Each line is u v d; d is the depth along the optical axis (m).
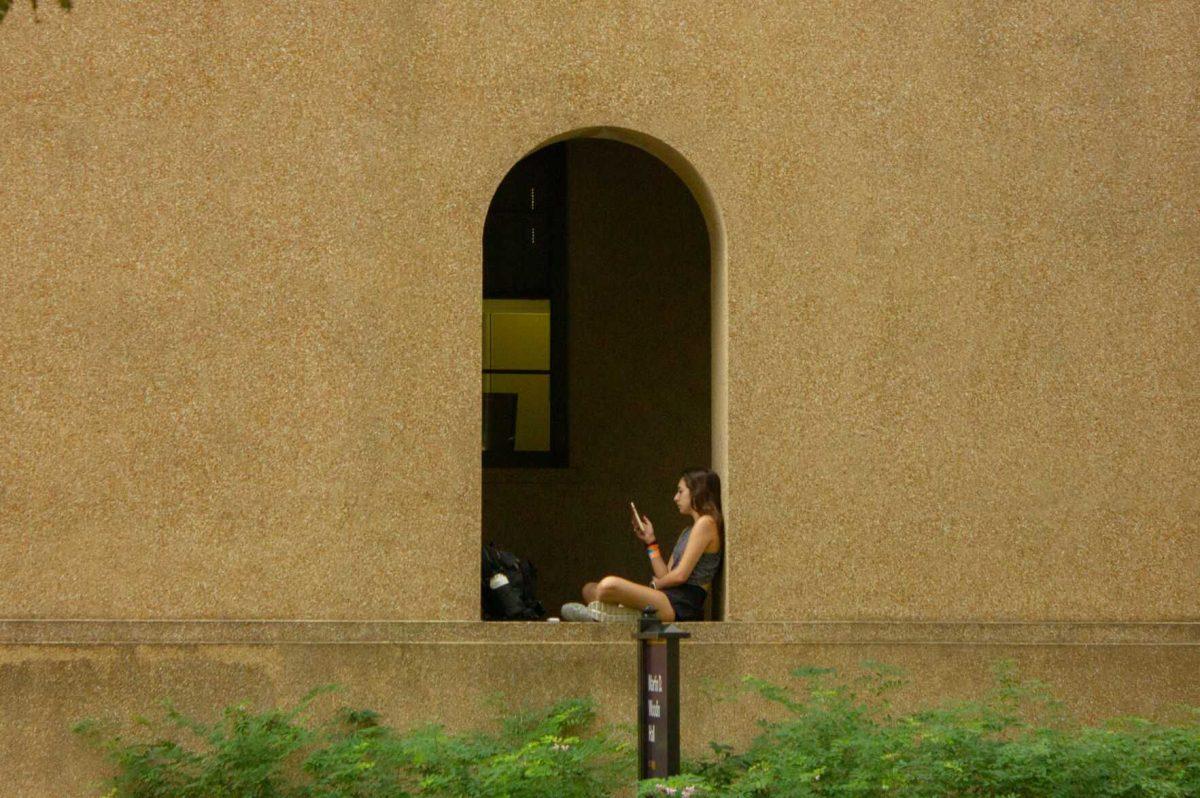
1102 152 12.88
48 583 11.49
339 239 11.99
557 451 17.28
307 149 12.02
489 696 11.74
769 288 12.41
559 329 17.39
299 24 12.10
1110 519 12.62
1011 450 12.58
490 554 12.52
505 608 12.41
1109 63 12.95
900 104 12.68
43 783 11.28
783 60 12.58
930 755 10.20
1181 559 12.66
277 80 12.03
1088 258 12.78
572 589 16.84
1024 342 12.66
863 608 12.30
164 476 11.66
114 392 11.66
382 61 12.16
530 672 11.83
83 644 11.41
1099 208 12.84
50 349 11.63
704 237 17.42
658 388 17.22
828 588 12.28
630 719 11.88
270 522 11.74
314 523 11.79
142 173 11.83
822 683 12.04
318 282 11.95
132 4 11.91
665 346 17.28
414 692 11.69
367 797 10.62
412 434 11.96
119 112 11.84
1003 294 12.66
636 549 16.97
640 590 11.95
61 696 11.36
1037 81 12.85
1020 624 12.35
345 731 11.52
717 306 12.76
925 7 12.77
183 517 11.66
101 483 11.59
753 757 11.16
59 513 11.54
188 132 11.89
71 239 11.72
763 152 12.50
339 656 11.63
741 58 12.53
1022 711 12.29
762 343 12.36
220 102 11.95
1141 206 12.90
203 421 11.74
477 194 12.19
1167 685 12.43
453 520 11.95
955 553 12.43
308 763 10.86
